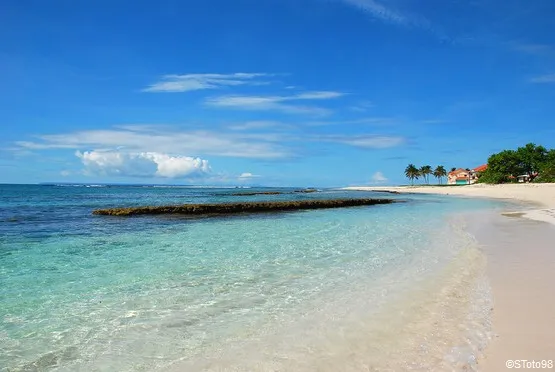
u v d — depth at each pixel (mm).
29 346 5844
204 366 5152
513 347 5312
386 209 35156
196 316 7016
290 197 63000
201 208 30859
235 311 7270
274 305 7602
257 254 12922
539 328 5934
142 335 6195
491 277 9148
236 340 5957
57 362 5340
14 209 34219
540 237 15367
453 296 7832
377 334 6023
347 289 8648
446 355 5184
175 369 5098
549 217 23109
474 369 4754
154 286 9008
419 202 47219
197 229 20172
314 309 7328
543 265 10242
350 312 7105
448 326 6207
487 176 109438
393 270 10391
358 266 10969
